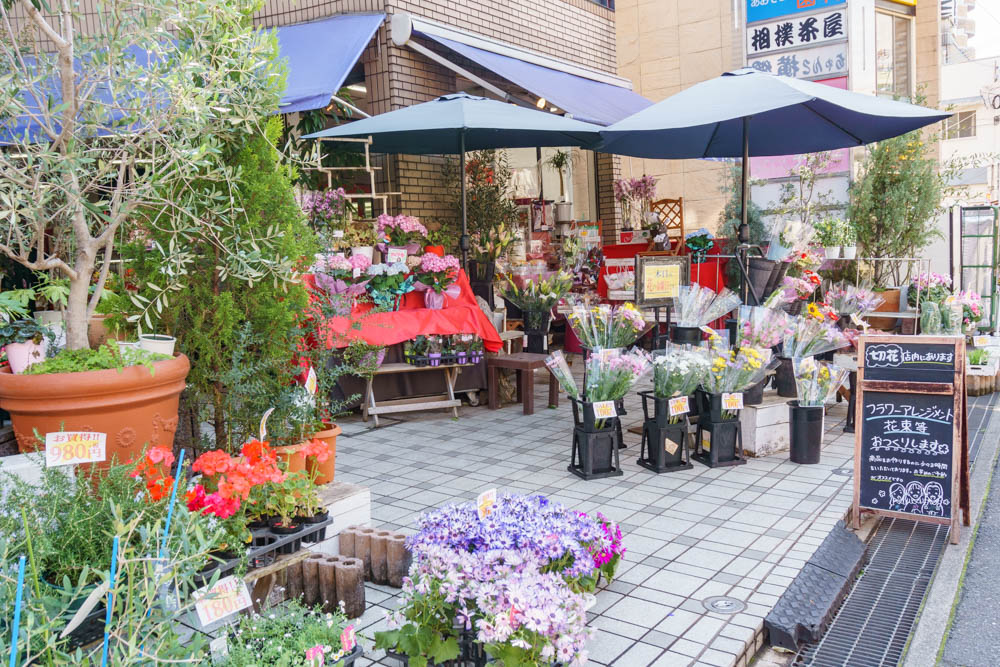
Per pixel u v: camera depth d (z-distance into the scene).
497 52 10.33
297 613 2.74
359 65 9.46
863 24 12.27
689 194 14.02
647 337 9.62
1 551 2.02
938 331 9.41
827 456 6.05
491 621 2.62
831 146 8.22
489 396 7.81
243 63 3.79
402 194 9.70
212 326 4.17
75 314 3.74
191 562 2.27
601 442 5.46
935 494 4.56
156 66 3.46
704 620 3.35
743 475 5.53
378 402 7.33
